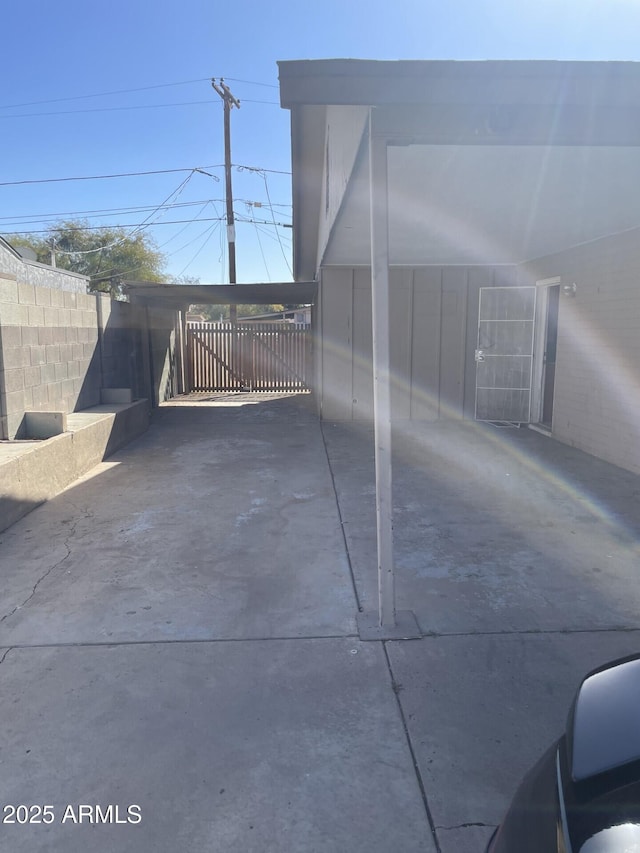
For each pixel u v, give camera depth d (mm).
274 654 3180
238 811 2172
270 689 2877
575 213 5773
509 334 10070
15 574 4188
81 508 5691
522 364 10055
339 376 10719
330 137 6398
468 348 10688
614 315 7219
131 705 2762
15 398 6734
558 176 4484
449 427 10164
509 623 3492
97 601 3789
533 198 5172
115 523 5262
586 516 5391
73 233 33406
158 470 7195
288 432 9758
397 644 3268
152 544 4766
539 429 9688
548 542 4766
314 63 2836
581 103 2953
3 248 9930
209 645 3271
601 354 7551
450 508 5656
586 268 7871
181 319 14906
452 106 2984
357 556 4508
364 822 2123
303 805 2197
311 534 4988
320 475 6941
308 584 4031
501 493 6141
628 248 6867
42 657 3156
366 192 4641
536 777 1551
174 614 3621
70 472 6602
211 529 5105
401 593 3883
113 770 2367
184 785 2293
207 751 2469
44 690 2873
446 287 10531
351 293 10500
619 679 1658
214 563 4395
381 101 2893
